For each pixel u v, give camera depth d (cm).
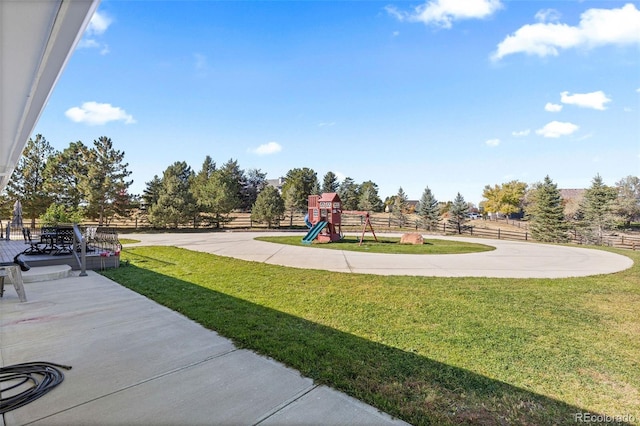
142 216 2394
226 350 306
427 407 215
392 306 456
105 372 262
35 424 195
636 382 252
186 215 2380
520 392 235
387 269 784
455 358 290
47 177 2012
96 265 761
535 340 334
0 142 361
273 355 293
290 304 464
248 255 1033
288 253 1091
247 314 416
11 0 126
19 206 1472
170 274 695
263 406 214
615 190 3178
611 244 2478
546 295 521
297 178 4609
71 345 318
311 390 235
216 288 563
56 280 631
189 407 213
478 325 379
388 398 224
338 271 746
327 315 414
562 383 249
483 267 831
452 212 3139
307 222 1636
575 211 3516
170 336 342
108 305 459
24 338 336
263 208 2659
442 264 877
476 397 228
